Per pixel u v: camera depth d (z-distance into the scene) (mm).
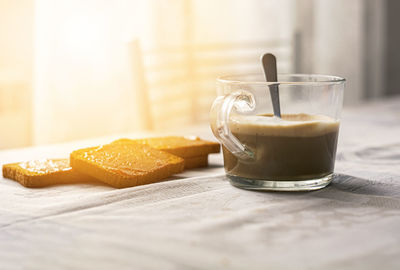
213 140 777
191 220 511
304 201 545
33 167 611
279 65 1409
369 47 1717
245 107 560
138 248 469
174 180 588
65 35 1031
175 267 448
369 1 1692
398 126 854
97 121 1100
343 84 580
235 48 1344
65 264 455
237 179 576
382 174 621
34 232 497
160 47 1202
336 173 625
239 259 454
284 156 559
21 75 1025
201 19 1284
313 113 568
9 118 1037
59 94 1038
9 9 996
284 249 466
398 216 518
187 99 1300
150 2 1169
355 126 854
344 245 471
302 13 1479
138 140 674
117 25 1108
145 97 956
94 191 580
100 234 490
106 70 1102
